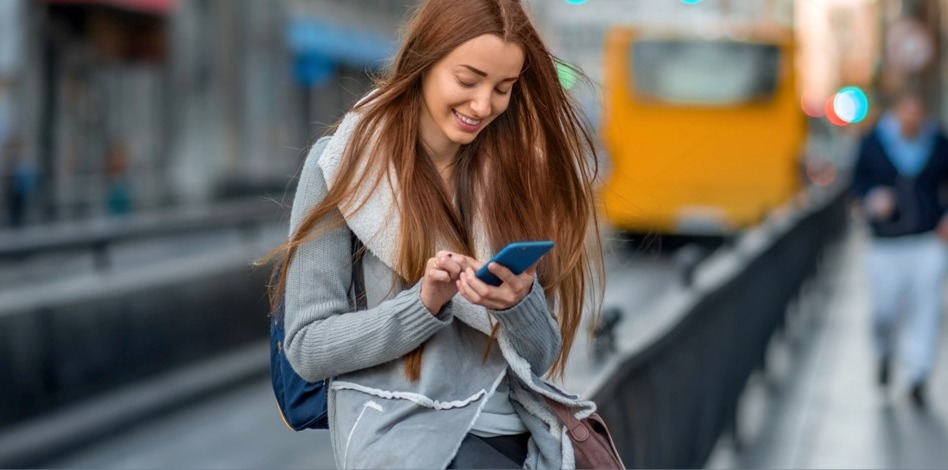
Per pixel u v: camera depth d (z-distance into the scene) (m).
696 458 7.97
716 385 8.98
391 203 3.51
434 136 3.62
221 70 42.97
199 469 10.50
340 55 56.41
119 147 34.09
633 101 30.45
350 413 3.52
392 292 3.58
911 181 11.76
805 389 12.93
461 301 3.53
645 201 29.91
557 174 3.75
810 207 22.66
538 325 3.52
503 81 3.52
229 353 15.18
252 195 43.00
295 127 52.38
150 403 12.79
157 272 14.12
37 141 30.80
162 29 33.69
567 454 3.61
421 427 3.45
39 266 21.06
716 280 9.10
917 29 20.84
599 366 5.64
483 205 3.64
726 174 30.31
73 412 12.01
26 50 30.66
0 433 10.98
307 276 3.54
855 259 30.28
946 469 9.49
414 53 3.51
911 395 12.10
